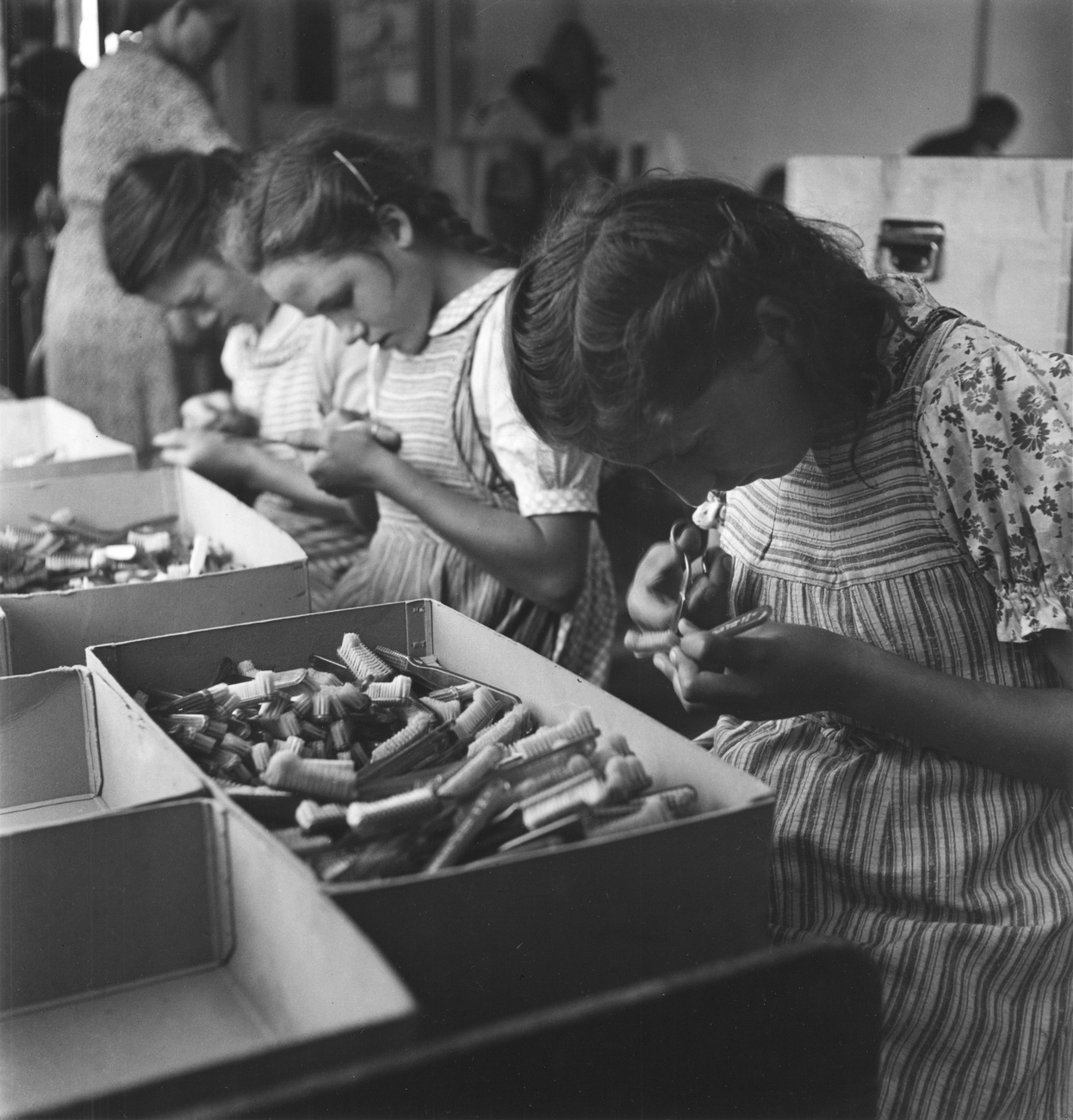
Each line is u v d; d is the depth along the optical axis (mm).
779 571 1059
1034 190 1775
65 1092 722
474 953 738
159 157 2273
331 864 800
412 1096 652
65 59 2561
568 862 746
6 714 1059
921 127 3736
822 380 892
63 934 799
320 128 1748
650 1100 745
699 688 940
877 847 999
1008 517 913
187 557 1781
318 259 1664
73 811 1062
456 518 1620
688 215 870
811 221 940
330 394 2207
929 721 938
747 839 798
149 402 2600
